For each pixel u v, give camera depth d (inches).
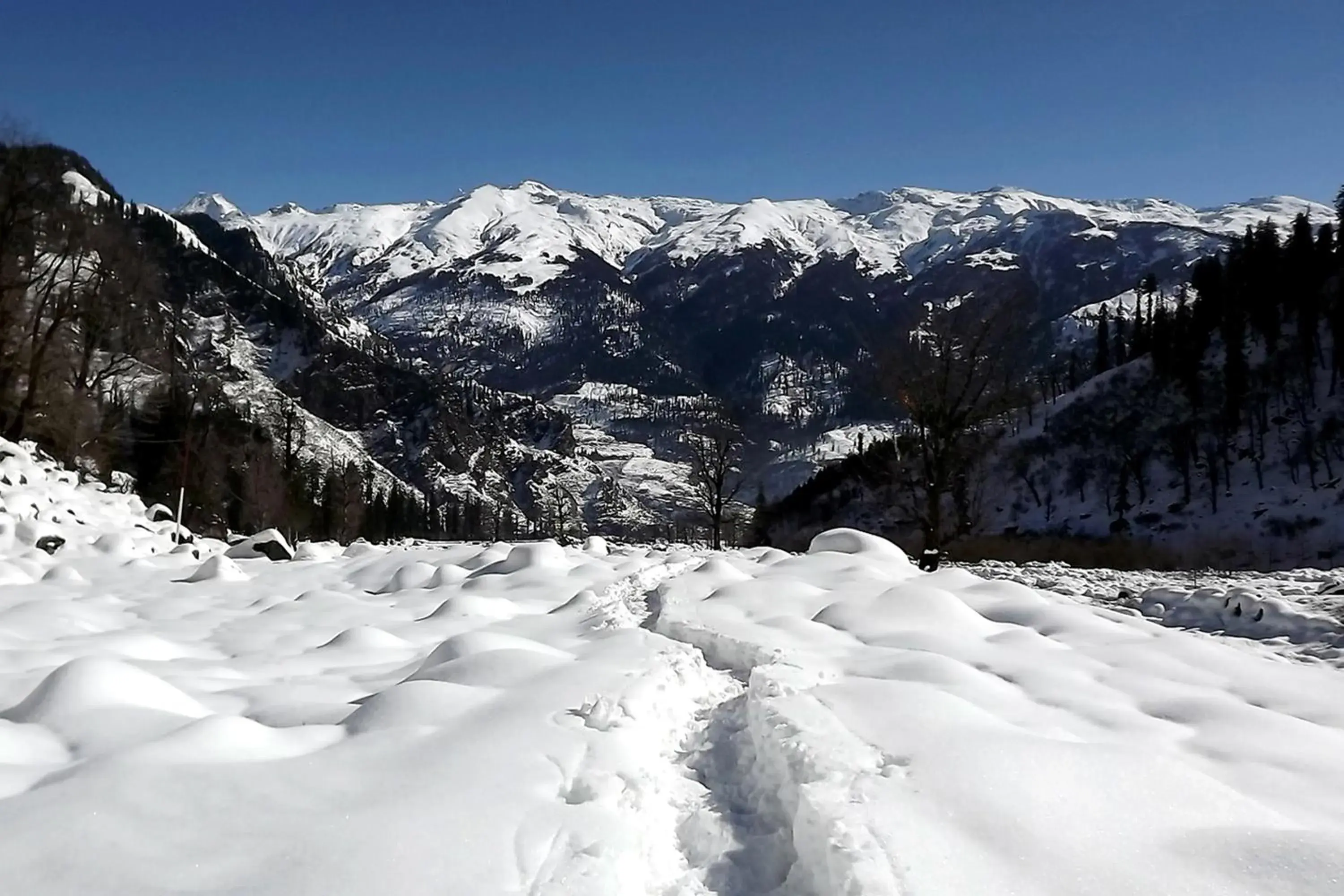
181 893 107.1
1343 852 122.7
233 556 713.6
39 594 446.6
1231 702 215.5
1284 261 2642.7
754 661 249.0
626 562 493.7
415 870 115.0
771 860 138.5
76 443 1291.8
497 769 148.9
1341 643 366.9
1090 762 154.6
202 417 1562.5
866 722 175.2
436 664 238.8
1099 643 285.9
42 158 1202.6
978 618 300.4
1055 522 2214.6
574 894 114.4
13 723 172.9
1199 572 700.7
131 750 146.7
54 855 114.0
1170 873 121.6
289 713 196.2
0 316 1143.0
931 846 124.7
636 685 205.3
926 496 802.8
